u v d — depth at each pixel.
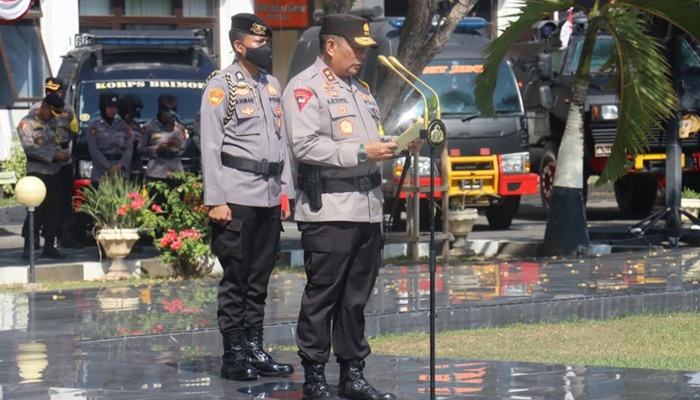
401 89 20.69
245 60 10.27
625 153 20.59
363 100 9.47
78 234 22.53
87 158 22.34
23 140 19.58
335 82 9.38
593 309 14.93
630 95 20.14
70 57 24.34
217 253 10.29
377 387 9.95
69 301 15.29
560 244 21.19
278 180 10.42
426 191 21.36
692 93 26.27
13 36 30.47
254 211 10.29
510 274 17.50
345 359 9.45
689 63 27.27
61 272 18.66
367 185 9.37
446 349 12.86
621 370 10.58
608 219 28.89
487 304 14.40
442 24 20.34
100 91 23.06
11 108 30.31
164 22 33.22
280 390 9.93
